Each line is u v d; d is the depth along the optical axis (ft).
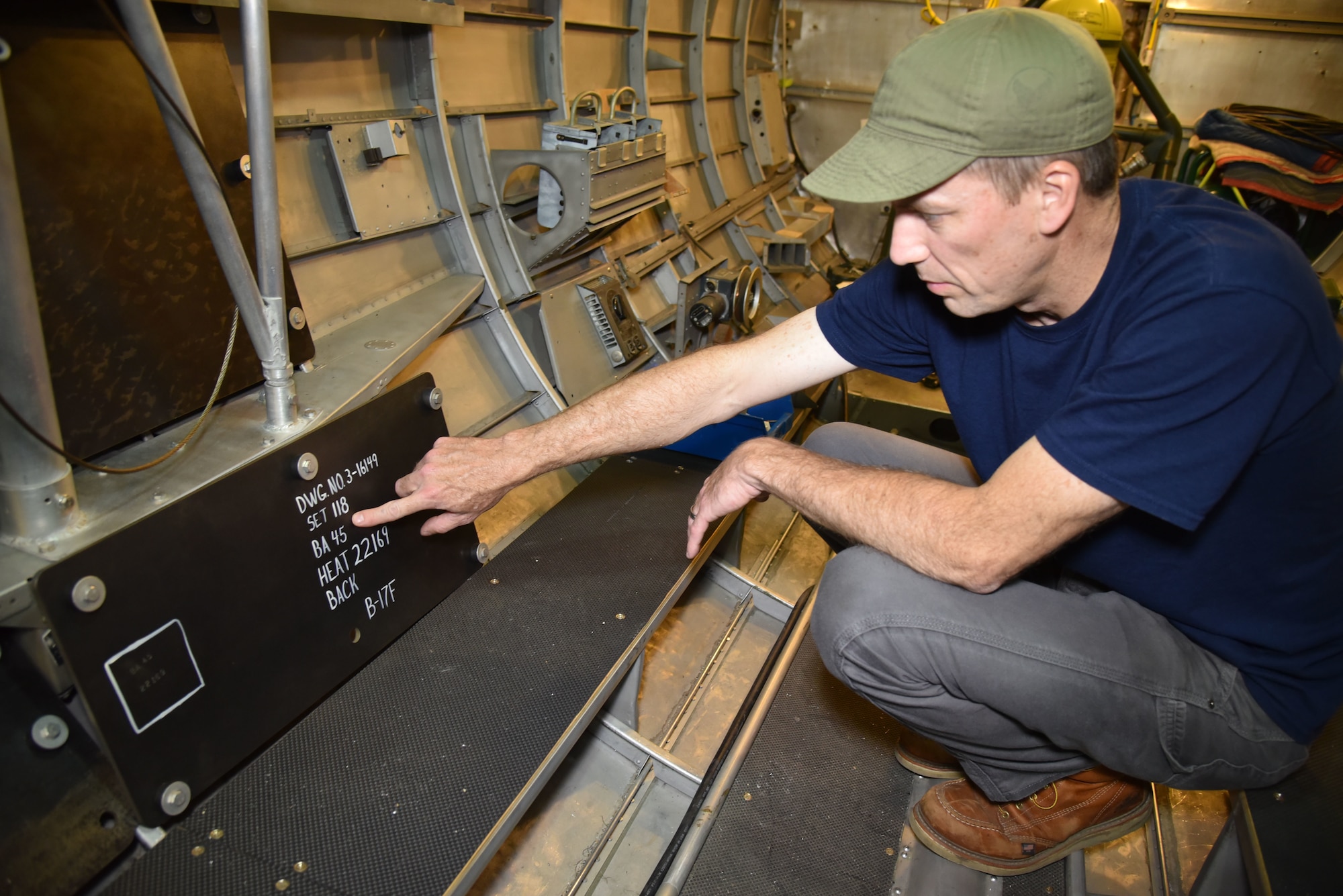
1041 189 2.87
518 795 3.58
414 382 4.48
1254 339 2.81
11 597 2.88
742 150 14.88
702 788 4.40
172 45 3.85
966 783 4.37
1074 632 3.48
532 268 7.89
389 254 6.48
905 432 10.60
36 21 3.22
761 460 4.21
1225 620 3.53
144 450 3.95
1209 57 14.15
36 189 3.28
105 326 3.64
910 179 2.85
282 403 4.13
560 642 4.50
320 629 3.90
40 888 2.97
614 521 5.76
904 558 3.53
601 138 7.87
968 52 2.80
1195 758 3.51
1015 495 3.16
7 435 3.00
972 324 3.95
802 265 14.02
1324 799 3.54
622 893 4.54
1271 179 10.57
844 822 4.33
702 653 6.48
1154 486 2.91
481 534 5.97
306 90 5.69
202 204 3.45
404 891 3.14
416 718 3.92
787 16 16.10
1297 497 3.20
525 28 8.07
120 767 3.01
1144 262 3.16
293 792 3.50
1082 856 4.25
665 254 10.66
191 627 3.26
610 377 8.52
